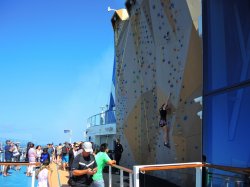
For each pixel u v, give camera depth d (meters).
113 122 26.94
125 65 20.92
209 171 6.16
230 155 5.78
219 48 6.30
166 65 15.16
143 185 8.16
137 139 18.72
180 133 13.69
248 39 5.55
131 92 19.78
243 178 5.31
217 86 6.29
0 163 10.39
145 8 17.58
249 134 5.38
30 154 18.36
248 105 5.42
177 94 14.06
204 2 6.88
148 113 17.38
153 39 16.70
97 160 8.55
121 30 22.11
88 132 34.09
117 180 15.55
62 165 23.88
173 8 14.45
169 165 5.94
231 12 6.04
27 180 16.92
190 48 13.04
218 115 6.16
